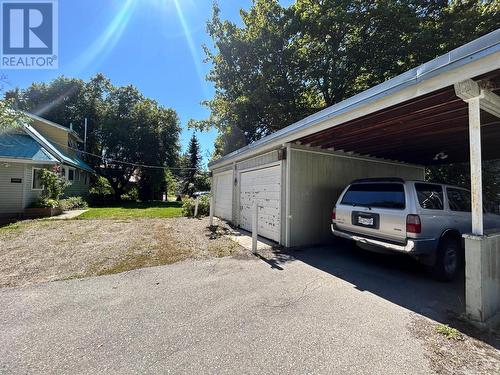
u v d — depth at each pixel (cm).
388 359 224
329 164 707
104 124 2514
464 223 486
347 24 1260
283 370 209
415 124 466
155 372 206
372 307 323
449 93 326
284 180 661
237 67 1520
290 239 642
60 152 1709
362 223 495
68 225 960
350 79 1392
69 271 450
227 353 230
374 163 802
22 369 207
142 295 354
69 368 209
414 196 430
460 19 1091
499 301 307
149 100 2775
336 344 245
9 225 936
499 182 1111
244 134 1686
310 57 1395
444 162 905
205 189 3594
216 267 480
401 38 1213
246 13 1488
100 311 307
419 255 429
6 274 432
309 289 379
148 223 1039
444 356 228
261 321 286
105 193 2309
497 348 240
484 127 496
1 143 1245
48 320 284
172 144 2856
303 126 534
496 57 252
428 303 337
